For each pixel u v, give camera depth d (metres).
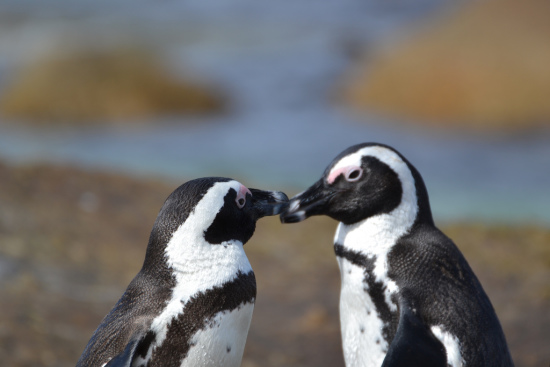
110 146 22.45
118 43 32.94
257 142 22.44
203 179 5.50
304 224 13.43
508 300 9.82
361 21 42.06
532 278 10.55
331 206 6.04
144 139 23.48
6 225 11.30
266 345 8.90
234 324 5.27
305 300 10.30
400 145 21.97
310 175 18.03
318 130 23.94
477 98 25.48
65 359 7.74
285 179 17.44
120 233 12.04
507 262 11.23
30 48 37.28
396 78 27.41
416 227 5.94
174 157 20.42
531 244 12.01
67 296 9.35
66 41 35.44
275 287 10.76
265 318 9.77
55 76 28.48
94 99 28.12
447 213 14.59
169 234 5.27
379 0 47.06
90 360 4.98
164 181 15.36
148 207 13.45
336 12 44.88
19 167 14.48
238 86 30.80
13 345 7.78
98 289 9.81
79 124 26.67
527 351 8.32
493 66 25.89
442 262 5.73
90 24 43.44
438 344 5.32
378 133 23.56
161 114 27.64
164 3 48.94
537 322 9.02
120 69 28.81
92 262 10.71
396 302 5.64
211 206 5.30
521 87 25.42
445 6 40.44
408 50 28.12
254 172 18.33
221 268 5.27
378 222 5.93
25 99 28.14
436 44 27.50
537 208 14.95
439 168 19.20
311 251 12.15
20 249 10.48
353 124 24.86
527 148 21.44
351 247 5.96
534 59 25.84
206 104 28.06
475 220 13.52
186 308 5.14
